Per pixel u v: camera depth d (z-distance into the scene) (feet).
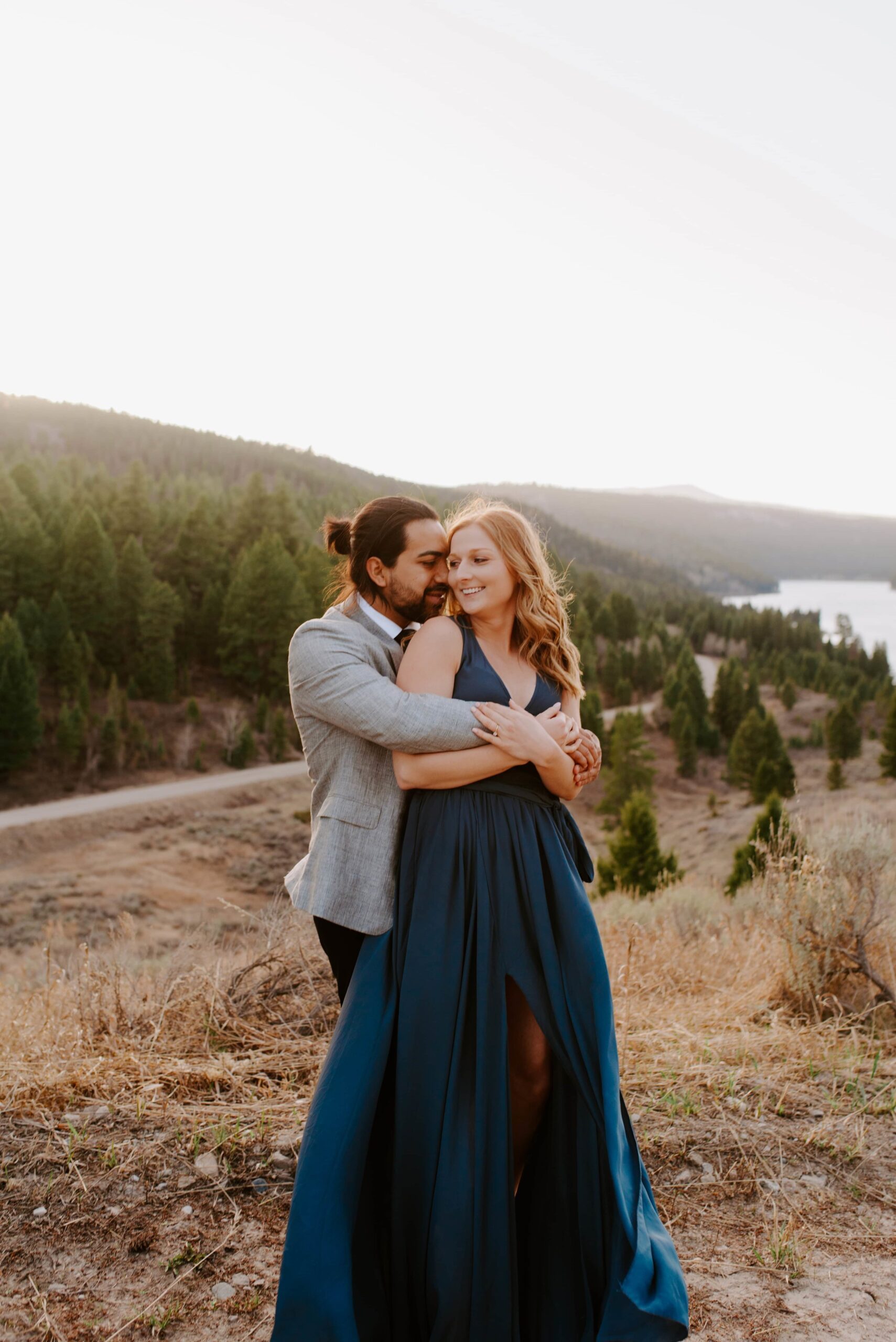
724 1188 8.25
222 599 250.78
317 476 646.74
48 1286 6.60
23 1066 9.74
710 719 265.54
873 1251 7.34
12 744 168.66
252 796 169.37
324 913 6.29
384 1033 6.11
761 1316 6.52
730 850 123.95
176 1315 6.35
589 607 352.08
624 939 15.90
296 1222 5.58
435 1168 5.91
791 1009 12.90
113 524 279.69
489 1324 5.82
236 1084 9.62
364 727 6.23
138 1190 7.78
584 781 7.10
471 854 6.46
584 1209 6.21
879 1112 9.66
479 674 6.78
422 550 6.87
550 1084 6.56
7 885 114.52
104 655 226.58
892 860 13.75
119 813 150.61
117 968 11.91
